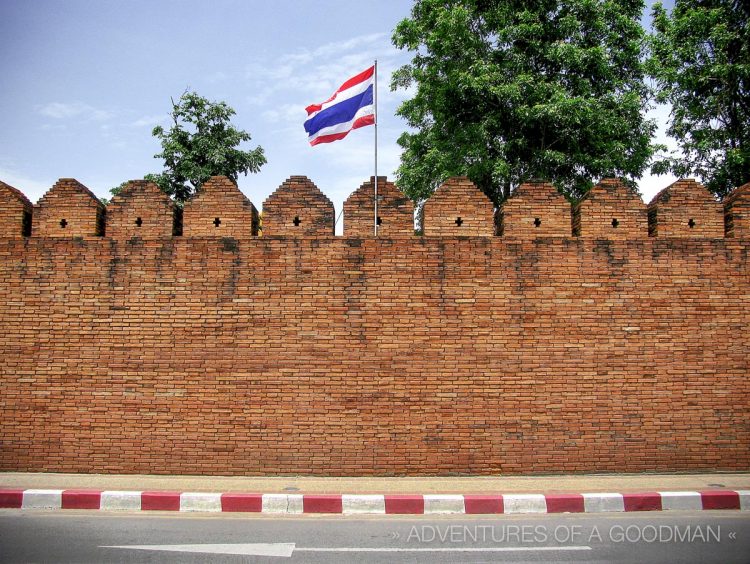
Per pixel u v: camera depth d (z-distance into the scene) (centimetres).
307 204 963
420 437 927
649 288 957
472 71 1686
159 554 632
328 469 920
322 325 937
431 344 938
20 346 930
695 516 786
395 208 973
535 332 945
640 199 973
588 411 937
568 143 1698
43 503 805
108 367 929
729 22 1655
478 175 1738
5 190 955
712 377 948
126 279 941
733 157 1559
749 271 965
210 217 957
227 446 921
